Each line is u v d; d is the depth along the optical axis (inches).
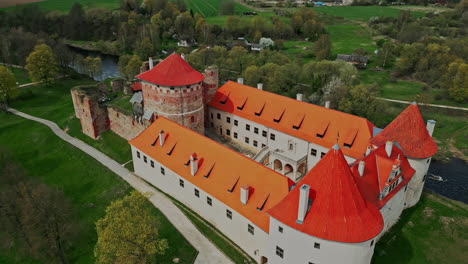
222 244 2086.6
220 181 2103.8
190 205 2348.7
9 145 3366.1
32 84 5007.4
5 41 5718.5
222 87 3262.8
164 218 2278.5
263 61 5487.2
